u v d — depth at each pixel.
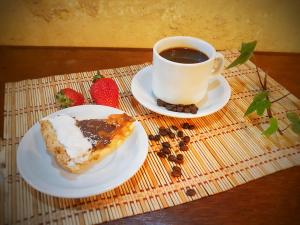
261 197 0.22
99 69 0.35
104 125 0.24
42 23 0.37
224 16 0.39
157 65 0.27
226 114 0.29
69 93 0.28
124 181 0.20
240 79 0.35
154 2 0.37
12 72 0.33
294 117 0.27
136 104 0.30
